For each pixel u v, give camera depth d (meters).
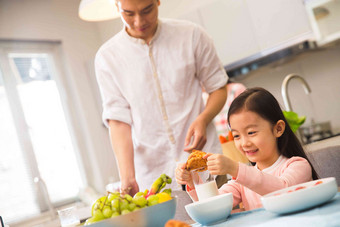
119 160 1.80
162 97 1.84
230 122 1.33
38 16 4.38
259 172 1.10
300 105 4.01
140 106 1.85
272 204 0.88
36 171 4.02
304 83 2.59
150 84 1.84
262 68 4.09
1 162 3.82
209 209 0.98
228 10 3.87
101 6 2.11
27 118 4.10
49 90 4.35
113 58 1.89
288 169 1.20
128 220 0.87
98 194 4.28
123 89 1.88
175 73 1.83
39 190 3.99
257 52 3.77
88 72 4.58
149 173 1.89
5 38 4.09
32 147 4.06
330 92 3.87
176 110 1.84
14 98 4.05
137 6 1.62
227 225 0.92
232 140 2.14
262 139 1.28
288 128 1.34
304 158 1.31
